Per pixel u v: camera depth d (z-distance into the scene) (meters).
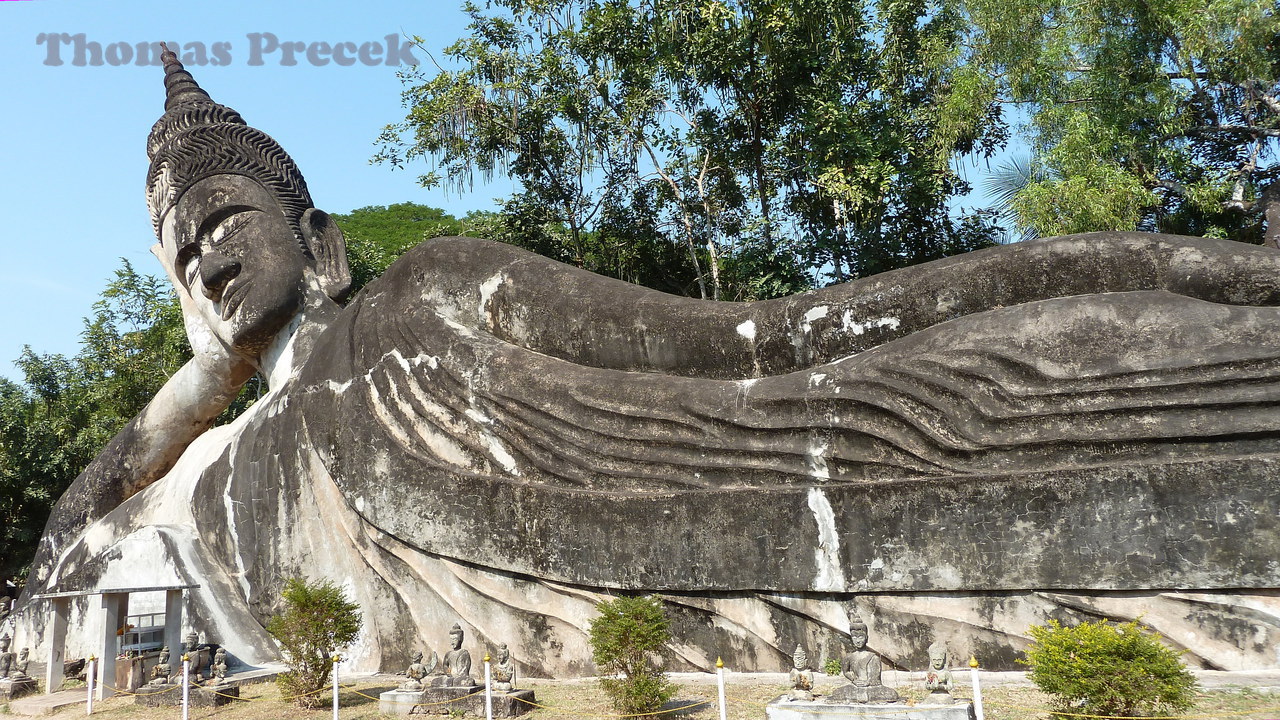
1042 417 8.92
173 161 15.93
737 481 9.96
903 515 9.13
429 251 12.88
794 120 20.23
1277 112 17.34
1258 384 8.38
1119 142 16.95
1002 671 8.73
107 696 11.25
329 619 10.27
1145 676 6.70
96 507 16.78
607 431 10.67
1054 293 9.78
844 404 9.67
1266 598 8.02
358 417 12.21
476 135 20.67
